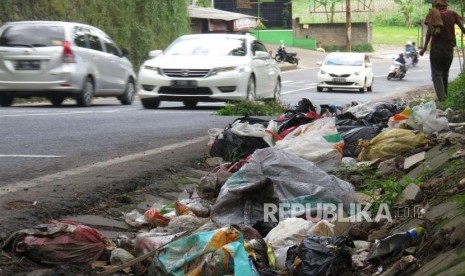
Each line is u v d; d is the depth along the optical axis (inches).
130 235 264.2
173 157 405.7
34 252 226.7
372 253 220.2
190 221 256.8
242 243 205.3
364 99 1074.7
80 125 565.0
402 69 1786.4
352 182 338.3
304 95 1193.4
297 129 370.6
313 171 281.6
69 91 797.2
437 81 650.8
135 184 334.0
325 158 345.1
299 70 2247.8
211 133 432.5
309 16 3388.3
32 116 634.8
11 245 231.6
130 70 932.0
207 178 314.8
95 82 837.2
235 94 744.3
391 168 353.4
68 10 1409.9
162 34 1753.2
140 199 317.1
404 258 206.1
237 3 2883.9
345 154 395.2
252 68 772.6
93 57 834.2
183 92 748.0
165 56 774.5
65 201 291.4
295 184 275.7
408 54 2325.3
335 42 2999.5
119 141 474.0
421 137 382.9
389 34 3472.0
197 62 751.1
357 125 442.9
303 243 216.7
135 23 1626.5
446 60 649.0
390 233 249.1
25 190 307.3
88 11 1473.9
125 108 792.9
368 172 352.8
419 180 304.0
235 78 742.5
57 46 792.3
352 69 1336.1
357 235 247.1
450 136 385.7
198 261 203.2
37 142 462.9
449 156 330.6
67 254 227.0
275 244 233.6
